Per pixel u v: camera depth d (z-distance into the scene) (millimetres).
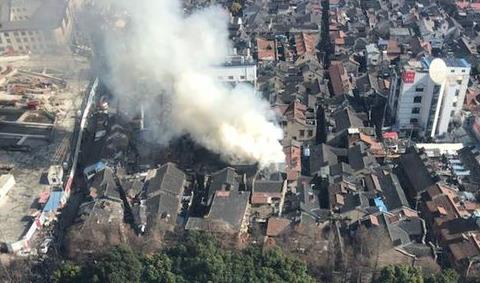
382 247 111125
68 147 162750
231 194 128125
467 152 143125
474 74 184125
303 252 114875
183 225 122250
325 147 147250
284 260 105562
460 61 150125
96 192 134875
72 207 137875
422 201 129250
